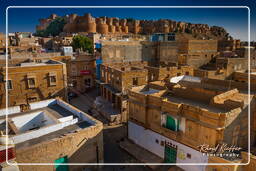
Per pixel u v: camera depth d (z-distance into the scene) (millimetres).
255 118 19312
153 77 35469
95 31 109125
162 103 19578
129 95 23516
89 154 17266
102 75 38219
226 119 15633
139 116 22438
